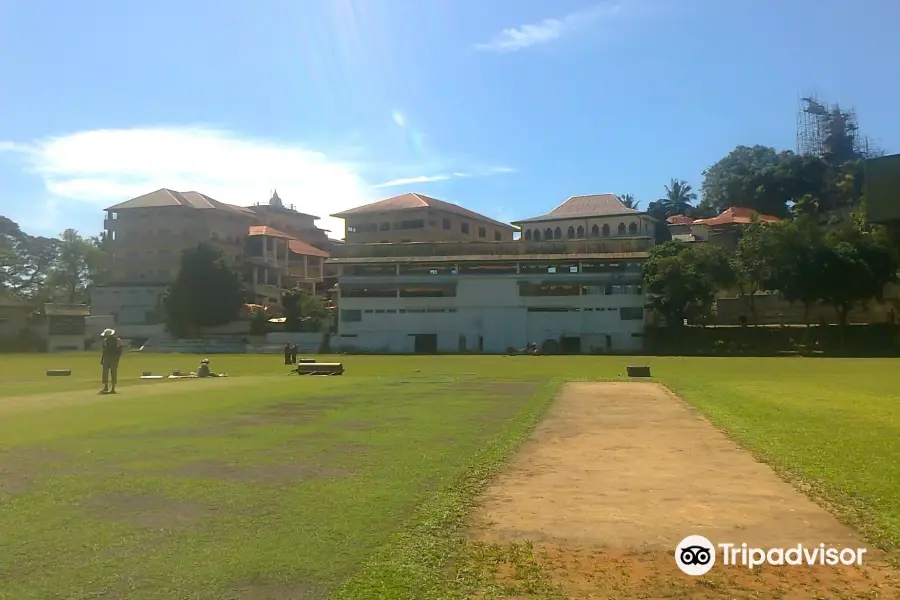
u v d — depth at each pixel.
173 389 23.27
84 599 5.17
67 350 78.88
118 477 9.11
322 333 83.06
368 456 10.59
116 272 95.06
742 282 71.88
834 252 66.62
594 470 9.68
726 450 11.28
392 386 24.53
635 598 5.27
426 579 5.57
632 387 24.12
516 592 5.35
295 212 120.94
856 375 31.44
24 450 11.10
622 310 76.81
